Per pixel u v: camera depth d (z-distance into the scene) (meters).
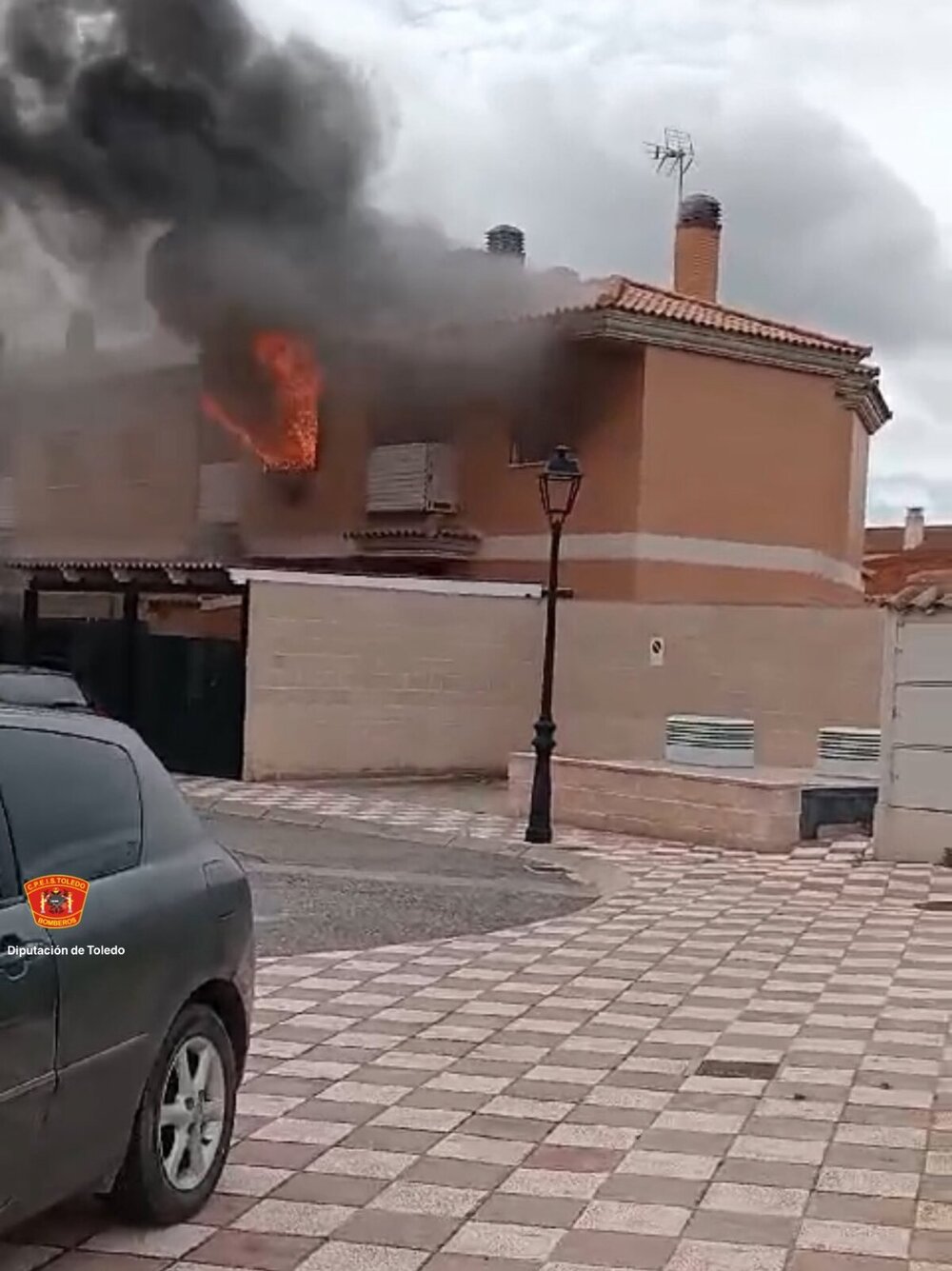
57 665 20.98
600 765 15.80
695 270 28.31
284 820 16.39
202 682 19.44
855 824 14.98
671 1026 7.58
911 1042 7.32
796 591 24.91
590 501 23.52
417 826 15.73
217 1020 5.02
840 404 25.80
